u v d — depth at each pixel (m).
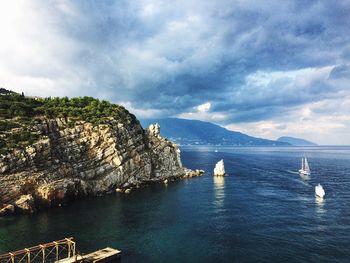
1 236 66.81
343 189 120.25
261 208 90.81
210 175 162.25
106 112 140.25
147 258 56.97
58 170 102.19
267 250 60.28
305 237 66.81
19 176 91.38
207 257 57.38
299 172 175.50
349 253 58.62
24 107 119.62
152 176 141.88
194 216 82.94
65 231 70.44
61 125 117.94
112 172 118.06
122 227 73.75
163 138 167.12
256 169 191.75
